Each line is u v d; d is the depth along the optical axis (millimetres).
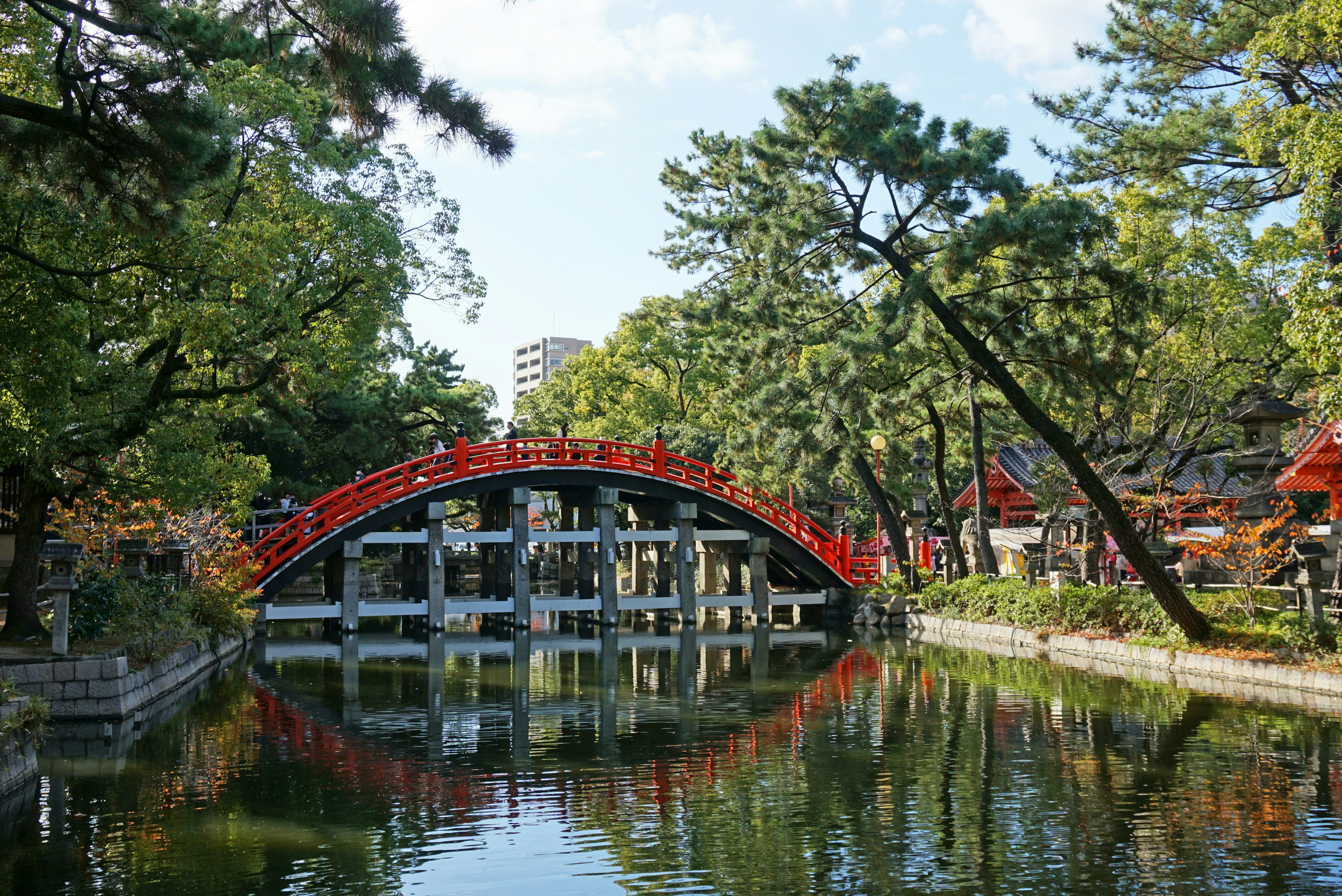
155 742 13938
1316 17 16781
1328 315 14727
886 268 25344
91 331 15875
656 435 32469
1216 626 20219
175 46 11344
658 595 34375
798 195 21578
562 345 179625
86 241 14070
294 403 35875
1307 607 18656
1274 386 25078
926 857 8898
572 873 8547
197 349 16531
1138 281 21125
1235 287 24828
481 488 29922
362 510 28453
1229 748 13055
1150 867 8578
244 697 18062
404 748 13555
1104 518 20359
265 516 32719
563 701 17516
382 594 42969
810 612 34938
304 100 19578
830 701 17281
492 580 33625
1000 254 22375
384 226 22031
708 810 10453
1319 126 15539
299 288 21562
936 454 32125
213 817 10242
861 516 47812
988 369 20750
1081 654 23328
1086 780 11523
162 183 11516
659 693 18438
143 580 18625
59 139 11578
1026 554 28281
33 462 16188
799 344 24750
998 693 17844
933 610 30266
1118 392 23688
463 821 10070
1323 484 23469
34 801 10852
